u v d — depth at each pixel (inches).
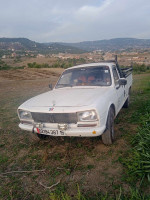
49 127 133.8
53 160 135.4
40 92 539.5
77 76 188.1
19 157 145.6
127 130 175.5
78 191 94.4
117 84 181.5
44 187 107.9
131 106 267.0
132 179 104.1
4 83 924.0
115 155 132.6
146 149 125.3
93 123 123.3
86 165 124.6
